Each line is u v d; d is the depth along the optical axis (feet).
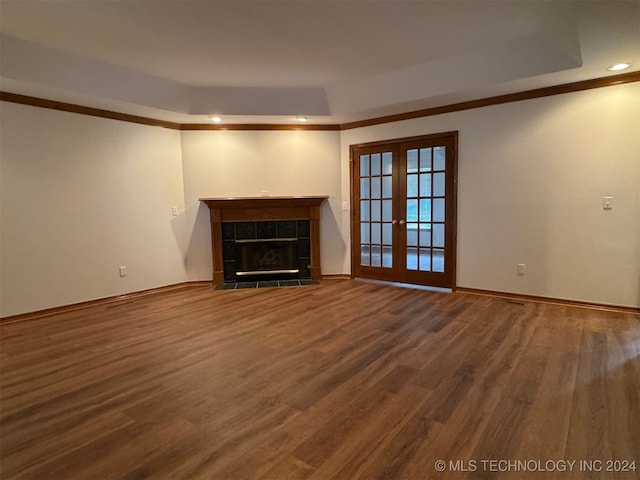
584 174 12.78
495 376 8.41
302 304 14.48
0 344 10.80
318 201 18.04
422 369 8.84
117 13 9.16
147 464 5.83
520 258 14.26
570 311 12.84
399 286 17.03
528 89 13.35
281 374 8.74
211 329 11.85
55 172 13.61
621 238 12.38
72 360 9.67
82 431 6.70
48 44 10.95
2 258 12.50
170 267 17.34
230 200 17.01
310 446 6.21
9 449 6.25
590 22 8.98
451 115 15.25
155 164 16.57
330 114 16.49
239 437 6.47
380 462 5.80
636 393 7.57
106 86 12.96
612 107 12.15
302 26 10.06
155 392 8.02
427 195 16.28
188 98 15.34
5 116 12.37
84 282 14.53
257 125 17.81
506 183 14.29
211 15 9.34
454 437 6.36
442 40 11.16
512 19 9.78
